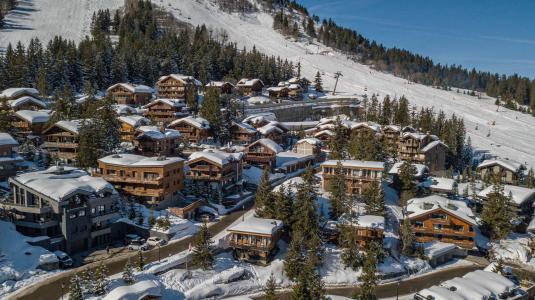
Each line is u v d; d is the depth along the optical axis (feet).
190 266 189.06
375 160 319.27
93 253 194.90
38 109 350.84
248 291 180.75
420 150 363.35
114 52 512.63
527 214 282.56
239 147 349.20
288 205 220.43
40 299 155.84
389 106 479.00
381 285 195.62
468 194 308.60
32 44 490.08
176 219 225.56
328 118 474.90
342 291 187.21
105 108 290.15
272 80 611.06
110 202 209.77
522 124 559.38
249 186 296.71
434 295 163.53
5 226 187.93
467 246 228.43
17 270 168.66
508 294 176.04
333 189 248.93
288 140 419.74
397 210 269.03
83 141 258.57
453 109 599.57
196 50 612.70
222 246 205.57
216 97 383.04
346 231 211.61
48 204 191.52
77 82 460.96
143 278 171.73
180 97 469.16
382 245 212.64
